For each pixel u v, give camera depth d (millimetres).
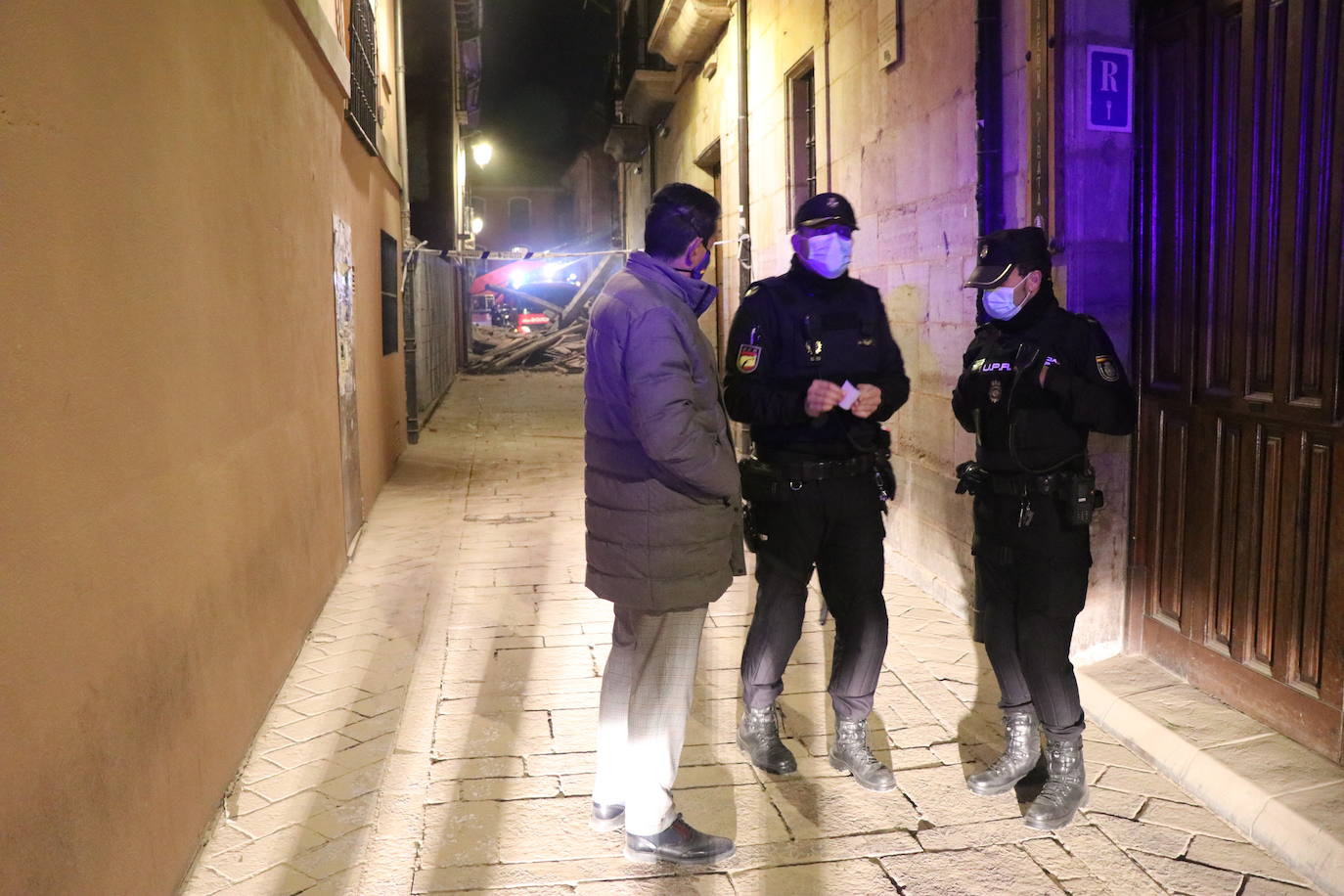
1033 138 4133
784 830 3080
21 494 1920
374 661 4555
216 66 3475
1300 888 2734
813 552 3285
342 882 2816
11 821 1841
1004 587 3238
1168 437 3928
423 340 13398
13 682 1863
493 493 8578
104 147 2395
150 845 2561
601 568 2805
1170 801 3215
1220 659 3682
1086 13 3895
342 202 6492
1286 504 3340
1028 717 3271
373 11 8516
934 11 5223
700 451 2604
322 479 5414
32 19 2029
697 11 9891
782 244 8305
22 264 1960
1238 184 3502
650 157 16281
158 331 2752
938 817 3146
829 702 4039
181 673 2857
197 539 3051
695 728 3814
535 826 3125
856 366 3193
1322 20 3119
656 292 2664
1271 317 3373
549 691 4199
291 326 4691
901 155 5750
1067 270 3990
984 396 3117
